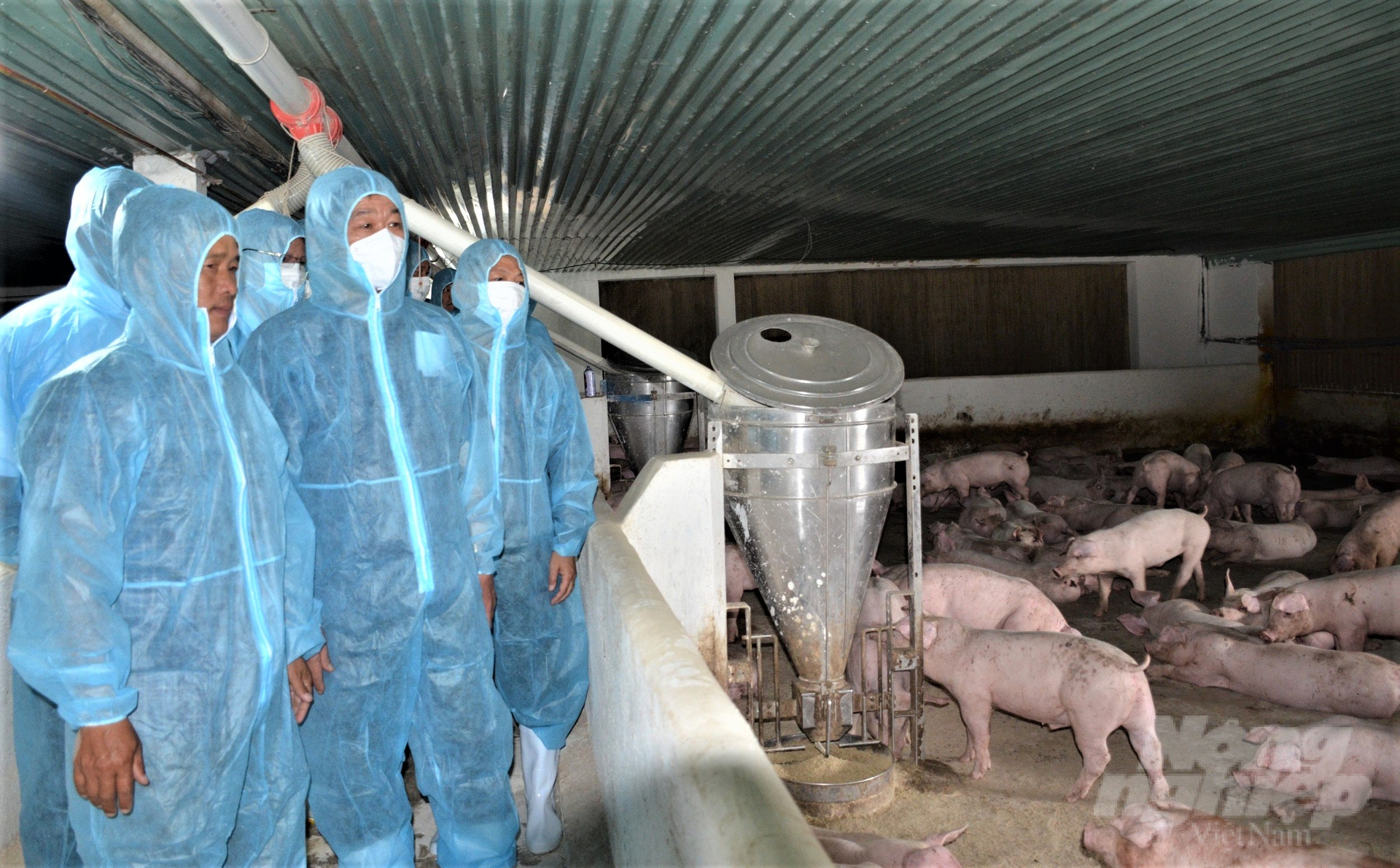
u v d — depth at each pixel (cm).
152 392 178
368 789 228
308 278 229
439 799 243
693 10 324
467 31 328
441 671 236
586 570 307
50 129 436
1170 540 588
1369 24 373
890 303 1251
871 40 366
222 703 185
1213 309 1290
